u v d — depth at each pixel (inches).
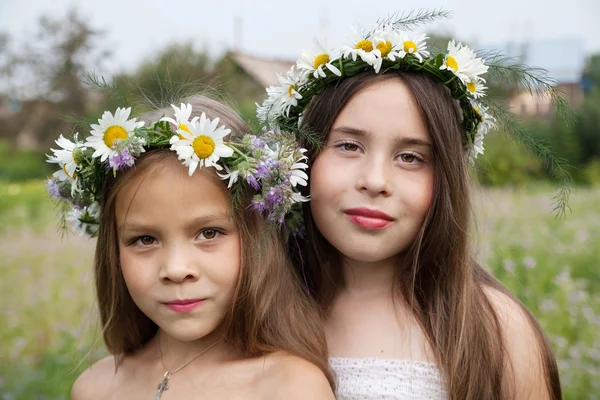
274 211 73.9
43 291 197.3
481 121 84.1
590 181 418.9
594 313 166.6
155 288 71.2
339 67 78.9
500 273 169.3
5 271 212.4
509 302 86.3
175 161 70.3
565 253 195.6
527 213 237.8
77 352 148.4
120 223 73.0
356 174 75.8
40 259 224.4
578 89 598.9
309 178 80.0
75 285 202.1
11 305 190.9
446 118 78.2
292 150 75.5
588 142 452.1
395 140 75.5
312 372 73.3
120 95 84.7
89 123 80.7
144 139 70.4
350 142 76.9
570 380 141.7
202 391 74.3
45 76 692.7
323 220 78.5
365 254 76.7
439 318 82.5
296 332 76.9
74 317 180.5
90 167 75.0
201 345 76.4
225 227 71.8
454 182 79.0
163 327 72.6
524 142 84.0
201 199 70.1
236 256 72.7
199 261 70.7
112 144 70.9
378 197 74.9
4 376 161.8
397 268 83.2
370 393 79.5
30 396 154.9
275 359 74.5
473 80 80.7
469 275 83.0
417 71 78.8
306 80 81.8
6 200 314.8
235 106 96.0
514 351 82.4
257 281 73.9
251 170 71.3
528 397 82.7
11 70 695.1
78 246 241.8
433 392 80.0
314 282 87.5
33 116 688.4
